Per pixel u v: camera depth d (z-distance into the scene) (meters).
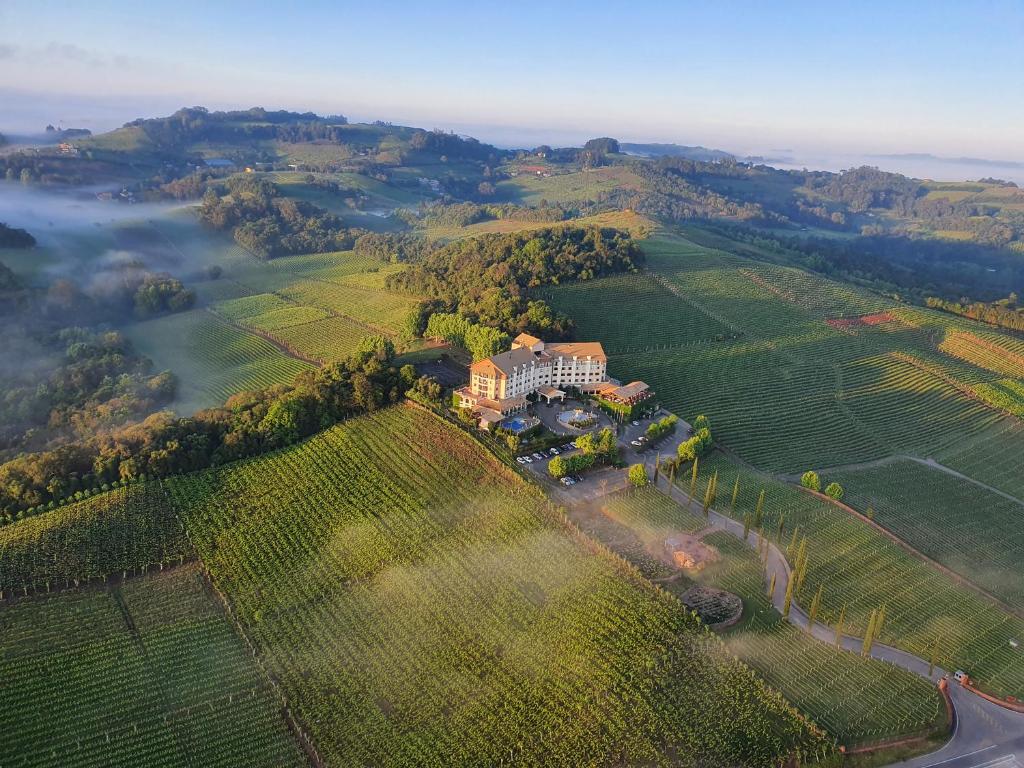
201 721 104.50
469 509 143.38
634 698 103.19
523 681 107.56
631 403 184.88
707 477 161.12
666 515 143.12
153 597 126.94
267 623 121.44
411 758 97.75
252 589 128.38
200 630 120.31
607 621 115.12
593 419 177.62
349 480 154.25
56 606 123.12
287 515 145.50
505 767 95.56
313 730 102.56
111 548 135.00
